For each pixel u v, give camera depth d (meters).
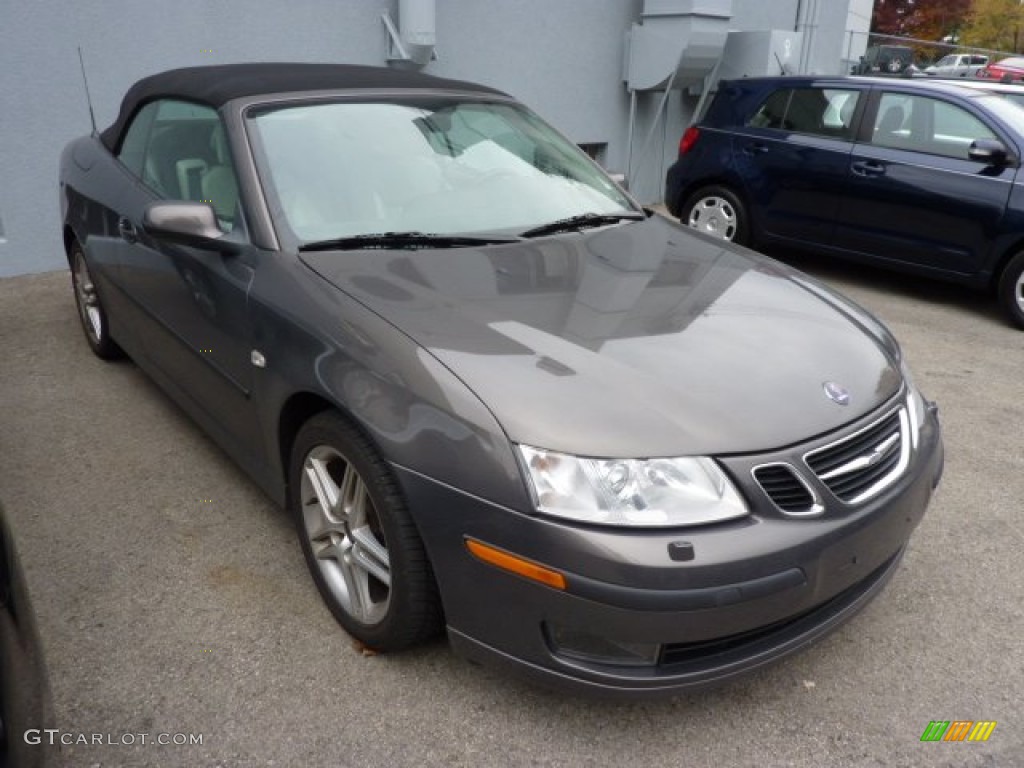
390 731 2.15
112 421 3.78
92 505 3.12
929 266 6.01
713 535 1.89
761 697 2.32
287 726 2.15
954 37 30.34
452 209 2.93
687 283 2.65
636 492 1.87
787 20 10.25
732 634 1.93
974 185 5.69
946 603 2.75
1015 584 2.86
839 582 2.07
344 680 2.31
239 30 6.07
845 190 6.27
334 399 2.20
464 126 3.30
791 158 6.55
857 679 2.40
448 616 2.09
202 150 3.06
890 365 2.50
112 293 3.84
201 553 2.85
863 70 11.09
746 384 2.12
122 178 3.70
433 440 2.00
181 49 5.86
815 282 2.99
